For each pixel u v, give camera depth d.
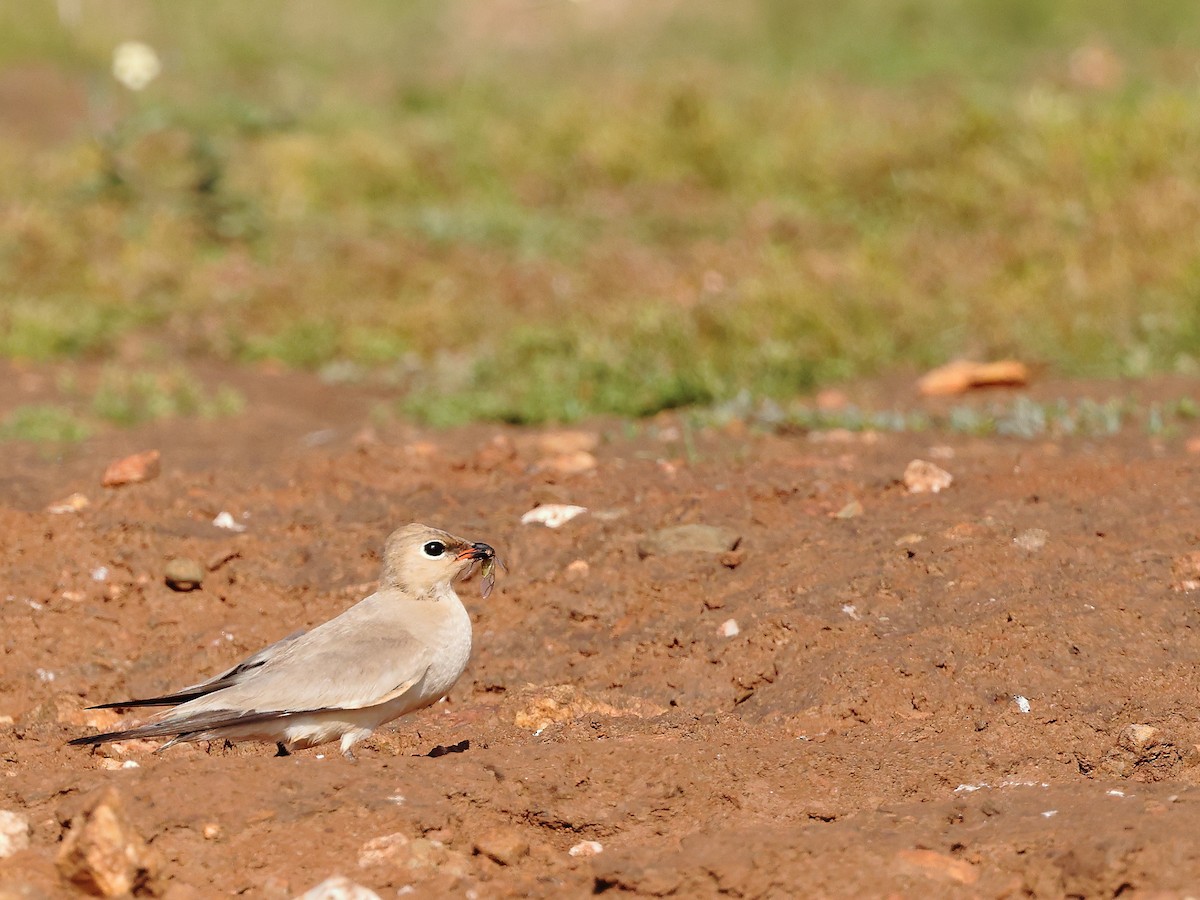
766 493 12.31
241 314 20.48
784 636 10.11
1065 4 33.91
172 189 24.23
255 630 10.92
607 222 23.56
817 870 6.96
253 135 28.33
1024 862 7.00
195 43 35.00
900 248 20.36
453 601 8.68
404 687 8.23
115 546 11.84
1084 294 18.11
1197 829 7.02
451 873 7.15
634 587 11.04
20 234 21.73
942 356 17.38
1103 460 12.77
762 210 22.95
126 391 17.56
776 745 8.71
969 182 22.27
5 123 29.36
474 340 19.34
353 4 37.38
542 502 12.49
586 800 7.98
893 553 10.92
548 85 30.92
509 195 25.28
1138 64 30.31
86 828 6.87
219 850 7.31
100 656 10.59
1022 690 9.26
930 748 8.60
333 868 7.19
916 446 13.79
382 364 19.22
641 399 16.16
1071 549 10.78
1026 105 24.30
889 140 24.05
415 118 29.34
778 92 27.86
